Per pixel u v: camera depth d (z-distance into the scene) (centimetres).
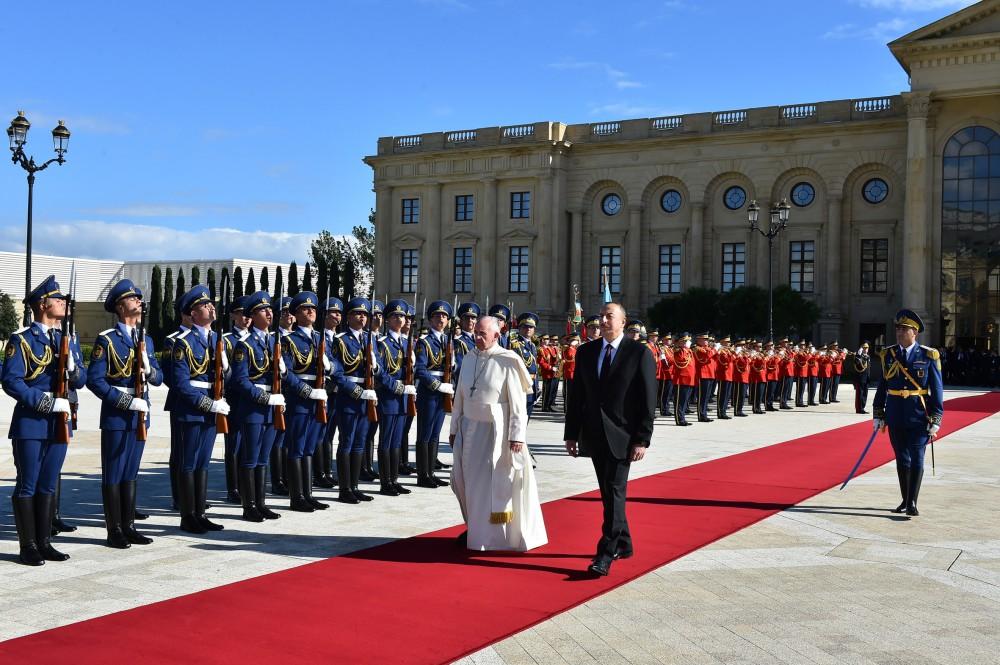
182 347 1104
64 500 1300
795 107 6228
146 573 910
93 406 3045
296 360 1245
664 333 5847
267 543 1048
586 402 973
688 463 1731
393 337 1405
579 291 6794
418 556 988
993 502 1348
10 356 941
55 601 812
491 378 1011
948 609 817
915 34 5572
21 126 2742
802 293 6188
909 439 1243
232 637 719
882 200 5981
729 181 6397
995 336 5578
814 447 2014
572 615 792
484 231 6969
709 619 784
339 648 698
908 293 5625
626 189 6650
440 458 1819
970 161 5638
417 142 7319
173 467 1245
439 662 673
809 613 802
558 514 1227
